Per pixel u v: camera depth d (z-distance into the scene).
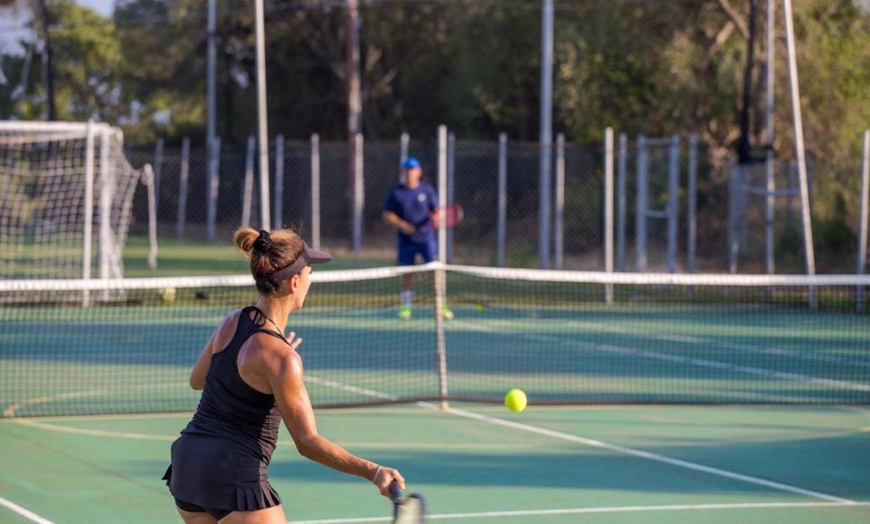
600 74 56.56
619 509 12.41
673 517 12.07
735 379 22.55
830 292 37.56
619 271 40.41
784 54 49.81
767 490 13.39
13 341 26.70
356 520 11.80
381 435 16.59
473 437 16.55
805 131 50.00
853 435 17.08
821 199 45.25
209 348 7.71
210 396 7.45
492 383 21.66
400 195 30.80
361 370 23.16
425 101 79.62
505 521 11.83
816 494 13.20
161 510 12.24
